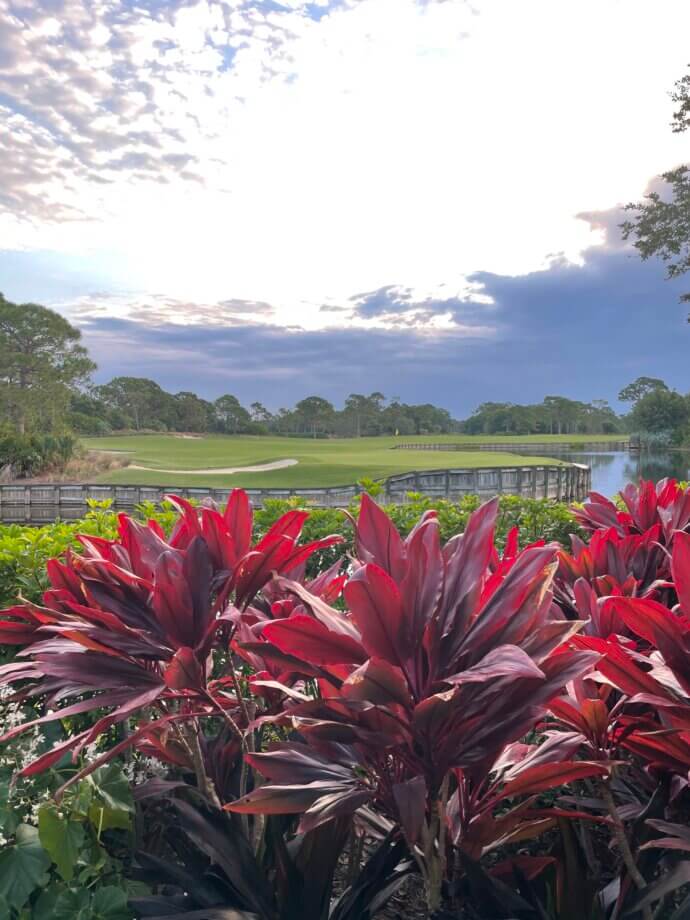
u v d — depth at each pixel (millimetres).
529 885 1627
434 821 1438
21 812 2133
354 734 1319
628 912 1463
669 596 2408
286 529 1880
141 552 1879
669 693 1387
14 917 1886
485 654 1338
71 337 68250
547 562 1362
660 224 36375
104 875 2082
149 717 2172
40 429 68000
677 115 33219
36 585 3283
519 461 53969
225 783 2002
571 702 1630
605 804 1747
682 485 5074
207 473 47594
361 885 1657
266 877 1706
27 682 2576
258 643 1430
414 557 1423
